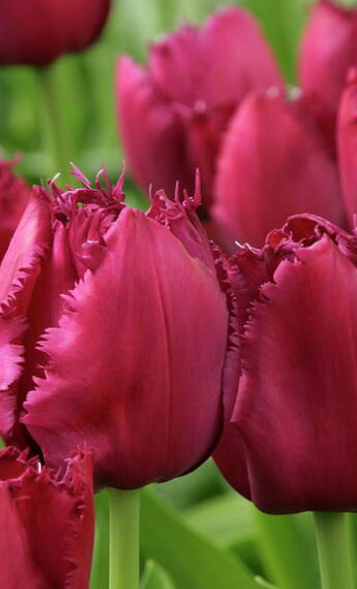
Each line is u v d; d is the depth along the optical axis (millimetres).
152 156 833
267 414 499
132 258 481
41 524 460
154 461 497
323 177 782
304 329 494
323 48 867
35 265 490
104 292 481
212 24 903
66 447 489
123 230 481
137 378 486
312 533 868
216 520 909
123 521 513
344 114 710
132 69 833
